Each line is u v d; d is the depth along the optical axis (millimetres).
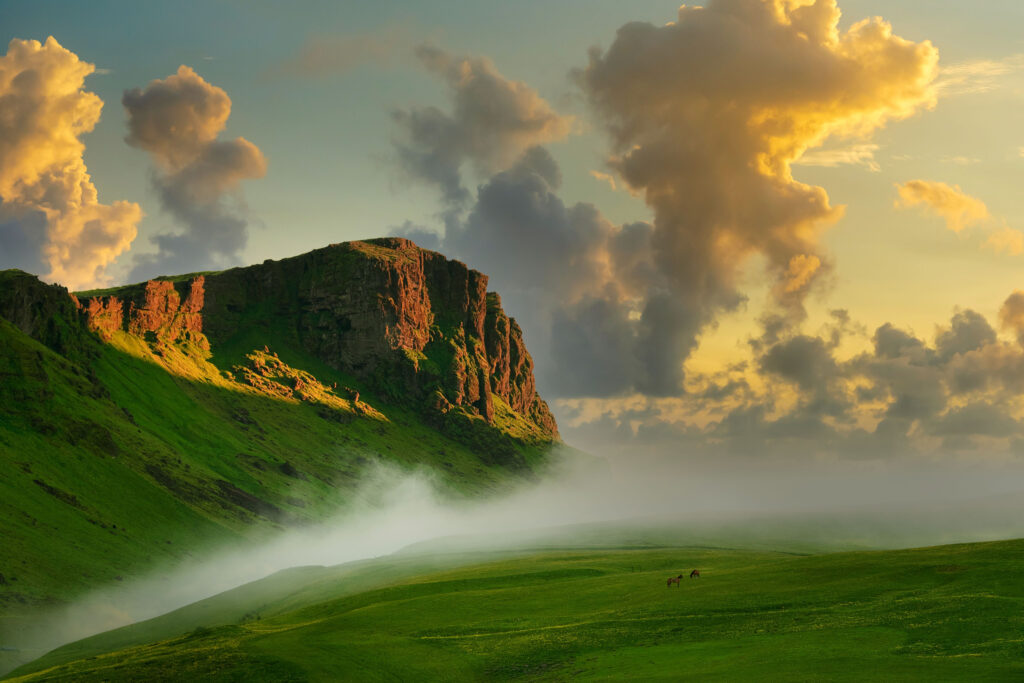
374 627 110375
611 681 74625
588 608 111062
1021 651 67125
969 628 75875
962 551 112562
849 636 79062
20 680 109625
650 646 87125
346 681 84875
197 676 90375
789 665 70812
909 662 67625
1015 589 88000
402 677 86062
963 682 60281
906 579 100188
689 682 69375
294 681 85188
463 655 93125
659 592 114812
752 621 91812
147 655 110438
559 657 88125
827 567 115250
